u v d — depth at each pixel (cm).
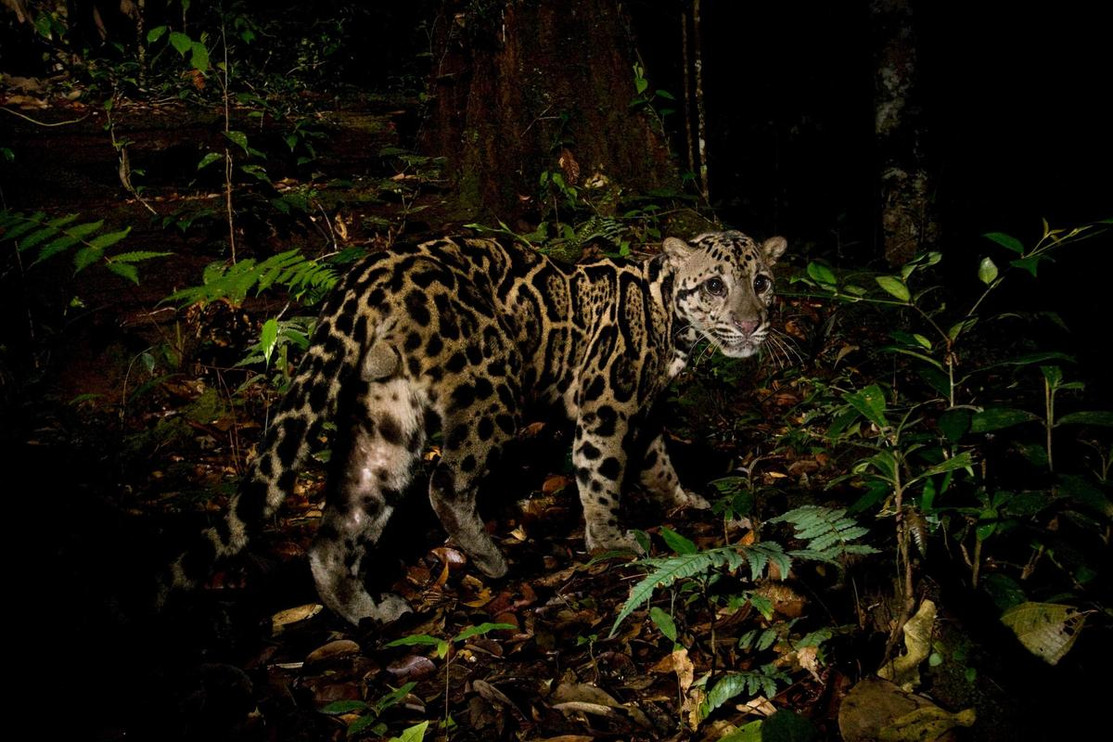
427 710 278
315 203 601
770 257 423
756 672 260
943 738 233
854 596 299
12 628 295
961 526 293
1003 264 730
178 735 262
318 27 1289
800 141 1030
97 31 934
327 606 333
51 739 255
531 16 646
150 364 455
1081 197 879
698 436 490
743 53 1088
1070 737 237
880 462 259
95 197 586
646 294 398
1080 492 249
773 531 360
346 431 341
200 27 948
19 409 439
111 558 348
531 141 652
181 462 435
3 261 499
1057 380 258
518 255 381
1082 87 925
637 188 660
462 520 355
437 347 338
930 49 920
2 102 755
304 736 264
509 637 322
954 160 886
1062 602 262
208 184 636
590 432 388
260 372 505
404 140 785
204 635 319
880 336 566
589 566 374
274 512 309
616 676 293
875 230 839
